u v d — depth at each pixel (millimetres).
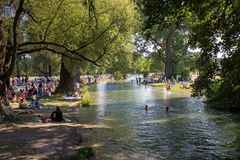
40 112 32438
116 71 107562
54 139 20750
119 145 20438
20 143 19531
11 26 31750
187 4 18094
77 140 20938
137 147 19969
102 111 36219
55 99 44938
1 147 18594
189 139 22125
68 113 33875
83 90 59094
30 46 35594
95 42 39062
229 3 18484
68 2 33188
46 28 32562
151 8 18031
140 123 28484
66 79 52156
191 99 48875
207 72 20188
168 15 18516
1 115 25922
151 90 69375
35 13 32156
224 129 25328
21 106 34562
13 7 32750
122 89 73875
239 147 19828
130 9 40750
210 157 17844
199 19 19531
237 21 18484
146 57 95250
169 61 91500
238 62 18656
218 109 36500
